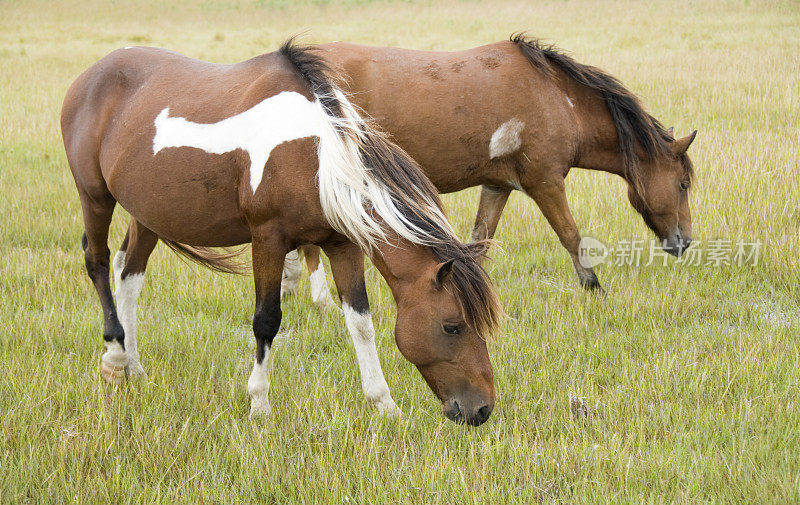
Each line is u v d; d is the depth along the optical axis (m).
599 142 8.11
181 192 5.54
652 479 4.79
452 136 7.38
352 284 5.57
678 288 8.03
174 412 5.75
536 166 7.69
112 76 6.14
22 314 7.37
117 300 6.52
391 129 7.30
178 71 5.96
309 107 5.24
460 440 5.34
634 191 8.38
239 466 5.07
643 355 6.62
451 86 7.34
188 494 4.72
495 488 4.66
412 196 4.98
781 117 14.50
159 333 7.13
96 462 5.02
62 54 25.69
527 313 7.59
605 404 5.70
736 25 29.31
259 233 5.34
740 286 8.03
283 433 5.43
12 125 15.28
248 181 5.27
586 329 7.16
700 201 10.05
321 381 6.12
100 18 40.28
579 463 4.95
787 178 10.47
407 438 5.36
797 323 7.18
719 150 12.10
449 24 34.31
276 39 30.48
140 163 5.66
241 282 8.42
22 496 4.72
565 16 36.22
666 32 28.33
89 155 6.14
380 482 4.78
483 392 4.72
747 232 9.07
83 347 6.83
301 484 4.75
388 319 7.44
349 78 7.16
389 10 42.25
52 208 10.62
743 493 4.54
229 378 6.24
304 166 5.12
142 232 6.39
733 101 15.90
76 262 8.76
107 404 5.73
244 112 5.36
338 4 44.25
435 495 4.68
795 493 4.43
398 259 4.89
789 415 5.39
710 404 5.64
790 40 23.92
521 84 7.50
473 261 4.69
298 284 8.41
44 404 5.71
